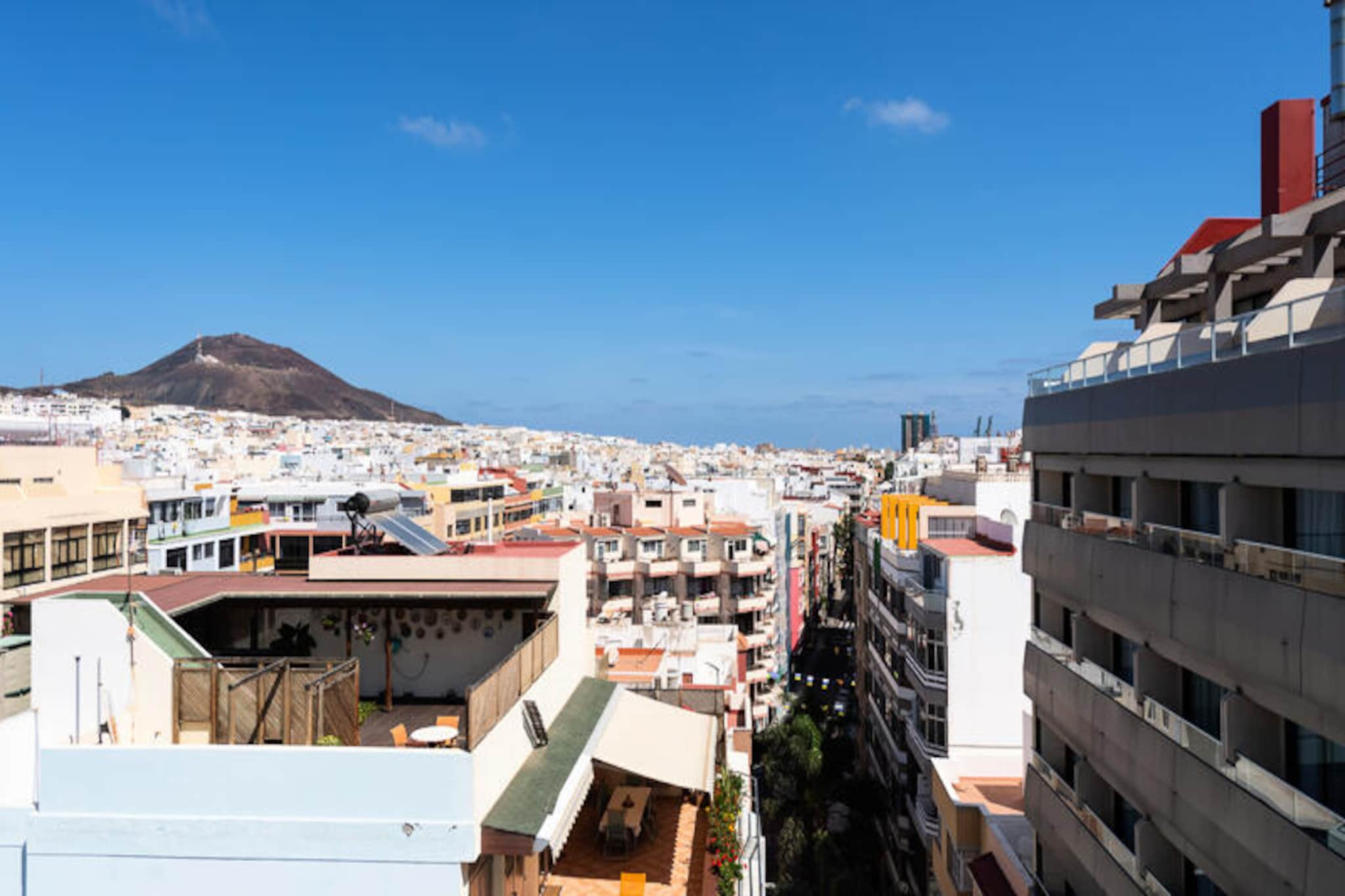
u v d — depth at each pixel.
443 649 20.50
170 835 12.81
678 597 70.50
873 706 54.47
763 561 72.88
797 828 44.59
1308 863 11.59
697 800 24.97
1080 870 19.94
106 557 43.91
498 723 14.75
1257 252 17.08
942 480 53.59
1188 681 16.03
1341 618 11.07
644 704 23.11
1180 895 15.99
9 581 38.16
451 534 83.06
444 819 12.74
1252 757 13.38
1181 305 21.92
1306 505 12.73
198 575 21.58
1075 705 20.02
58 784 13.03
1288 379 12.33
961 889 27.78
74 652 16.06
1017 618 37.34
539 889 18.69
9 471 41.75
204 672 15.45
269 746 13.38
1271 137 20.67
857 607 68.44
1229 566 13.88
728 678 46.97
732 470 171.25
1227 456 14.12
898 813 44.22
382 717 19.08
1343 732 11.12
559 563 20.64
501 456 188.25
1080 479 20.42
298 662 15.65
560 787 15.20
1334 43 19.88
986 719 37.34
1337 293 12.28
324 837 12.67
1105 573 18.42
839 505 144.12
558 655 20.48
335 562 20.81
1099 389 19.02
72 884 12.84
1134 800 16.98
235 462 102.81
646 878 19.70
